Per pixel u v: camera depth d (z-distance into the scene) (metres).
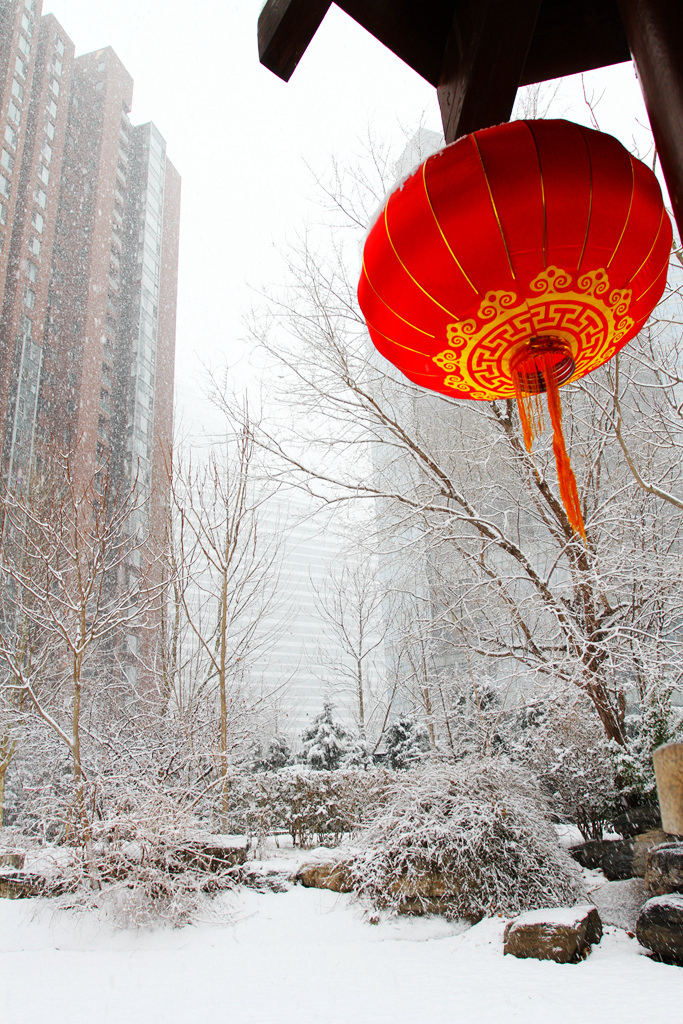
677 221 1.27
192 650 13.10
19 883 7.57
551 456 9.11
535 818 6.94
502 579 8.97
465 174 1.47
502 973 5.06
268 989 4.95
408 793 7.13
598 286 1.51
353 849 7.96
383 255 1.60
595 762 8.27
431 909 6.44
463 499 9.09
